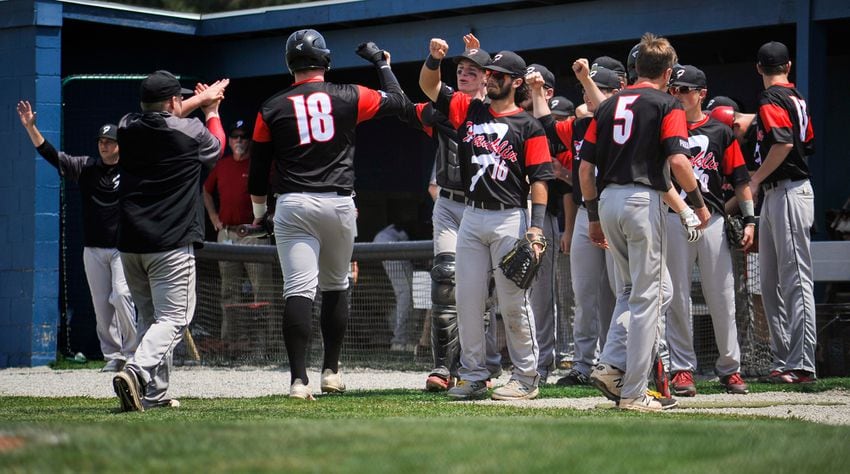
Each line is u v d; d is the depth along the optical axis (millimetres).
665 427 16281
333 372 27891
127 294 38375
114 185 38312
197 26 49125
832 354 32781
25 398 28422
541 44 43156
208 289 40094
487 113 25234
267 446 13352
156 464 12203
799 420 20531
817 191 38656
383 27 46531
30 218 44219
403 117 27109
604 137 22688
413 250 36219
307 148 25516
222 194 46625
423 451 13164
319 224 25734
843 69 48469
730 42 46844
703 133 28109
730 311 28234
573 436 14805
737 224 28297
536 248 24625
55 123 44469
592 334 30250
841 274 32656
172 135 23766
